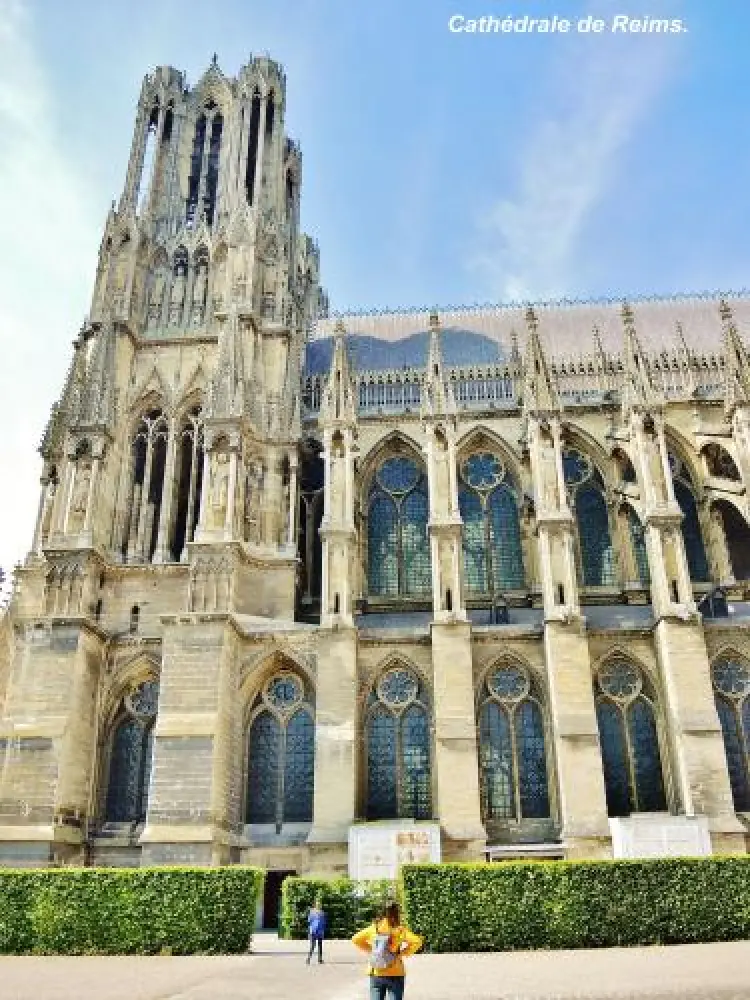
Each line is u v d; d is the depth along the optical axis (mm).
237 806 43938
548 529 47125
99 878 30469
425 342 67000
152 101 67562
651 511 47688
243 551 48906
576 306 69688
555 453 49469
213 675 43375
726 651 46094
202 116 69062
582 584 53562
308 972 24516
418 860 38219
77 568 48125
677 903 29812
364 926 33531
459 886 29812
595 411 57469
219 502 49156
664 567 46219
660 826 38375
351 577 47125
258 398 54875
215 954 29266
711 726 42031
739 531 55156
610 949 28516
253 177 65188
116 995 20047
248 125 66062
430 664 46188
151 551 52625
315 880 34531
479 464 57594
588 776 41250
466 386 60625
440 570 46781
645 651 46156
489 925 29297
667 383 59375
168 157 65875
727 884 30234
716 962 23812
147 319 58938
